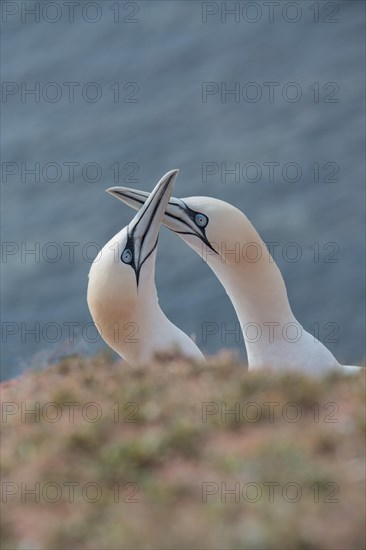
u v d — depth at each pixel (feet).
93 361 44.09
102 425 36.06
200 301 134.51
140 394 38.37
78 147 168.04
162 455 34.01
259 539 29.09
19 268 147.54
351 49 179.73
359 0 186.70
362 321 132.26
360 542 29.19
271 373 39.78
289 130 163.63
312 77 175.01
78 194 158.10
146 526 30.60
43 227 153.58
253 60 181.57
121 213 153.28
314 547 29.07
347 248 142.00
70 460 34.76
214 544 29.35
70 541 30.48
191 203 56.80
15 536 31.32
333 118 164.35
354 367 56.85
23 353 130.93
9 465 34.88
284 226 147.43
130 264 53.62
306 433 34.55
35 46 191.01
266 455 33.22
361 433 34.12
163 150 164.96
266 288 55.93
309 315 133.90
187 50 186.19
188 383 39.40
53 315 140.15
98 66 185.98
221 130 166.40
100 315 53.57
